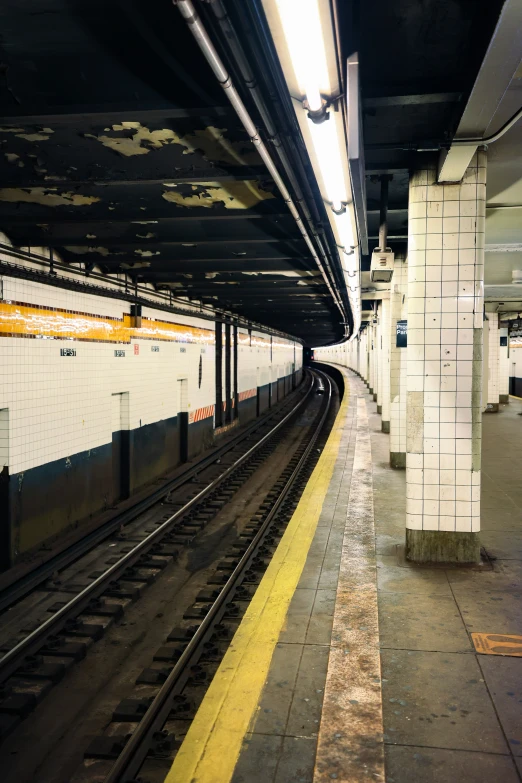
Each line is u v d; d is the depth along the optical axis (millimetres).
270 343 27797
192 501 9695
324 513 7441
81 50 3354
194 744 3033
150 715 3863
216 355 16562
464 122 4086
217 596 6039
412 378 5562
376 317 18891
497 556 5766
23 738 3949
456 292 5461
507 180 6207
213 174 4766
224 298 14172
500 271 12180
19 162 4840
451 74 3875
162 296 11180
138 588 6336
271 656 3900
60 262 7605
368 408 21281
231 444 15977
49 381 7375
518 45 2955
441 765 2859
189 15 2314
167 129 4137
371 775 2795
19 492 6758
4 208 6078
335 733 3104
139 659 5000
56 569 6668
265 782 2760
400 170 5547
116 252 8148
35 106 3656
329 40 2516
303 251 8086
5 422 6527
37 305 7066
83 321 8258
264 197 5750
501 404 24094
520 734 3084
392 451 10344
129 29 3195
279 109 3623
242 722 3207
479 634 4176
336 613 4543
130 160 4793
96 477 8789
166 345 11820
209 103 3596
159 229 7031
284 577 5293
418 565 5562
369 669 3727
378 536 6473
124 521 8609
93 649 5172
